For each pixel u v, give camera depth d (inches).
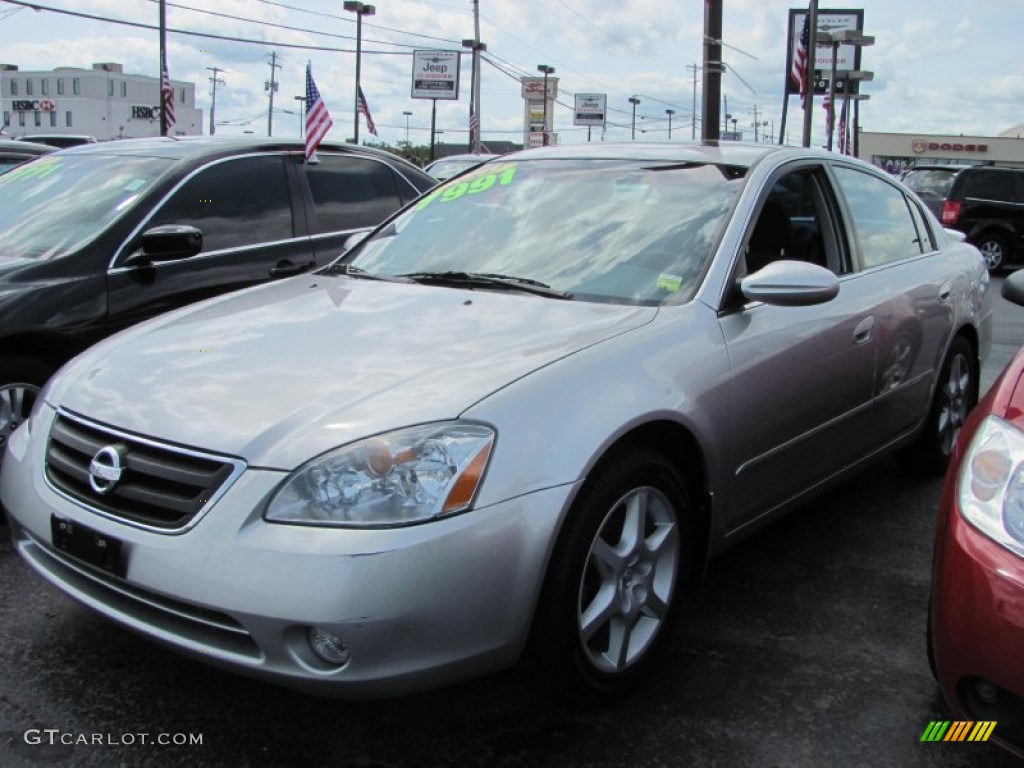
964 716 87.0
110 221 183.2
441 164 446.6
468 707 108.7
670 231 132.3
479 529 88.8
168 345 116.1
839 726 105.5
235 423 94.4
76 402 108.0
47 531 102.1
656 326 113.7
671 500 110.8
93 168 206.8
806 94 815.7
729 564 148.3
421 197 168.1
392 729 104.5
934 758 100.1
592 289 126.0
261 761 98.7
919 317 164.1
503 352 104.7
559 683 99.5
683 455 115.2
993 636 82.4
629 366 105.9
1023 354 103.3
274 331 117.1
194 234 181.3
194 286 190.7
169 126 1189.7
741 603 134.9
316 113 224.8
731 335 120.1
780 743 102.3
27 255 175.9
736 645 122.9
